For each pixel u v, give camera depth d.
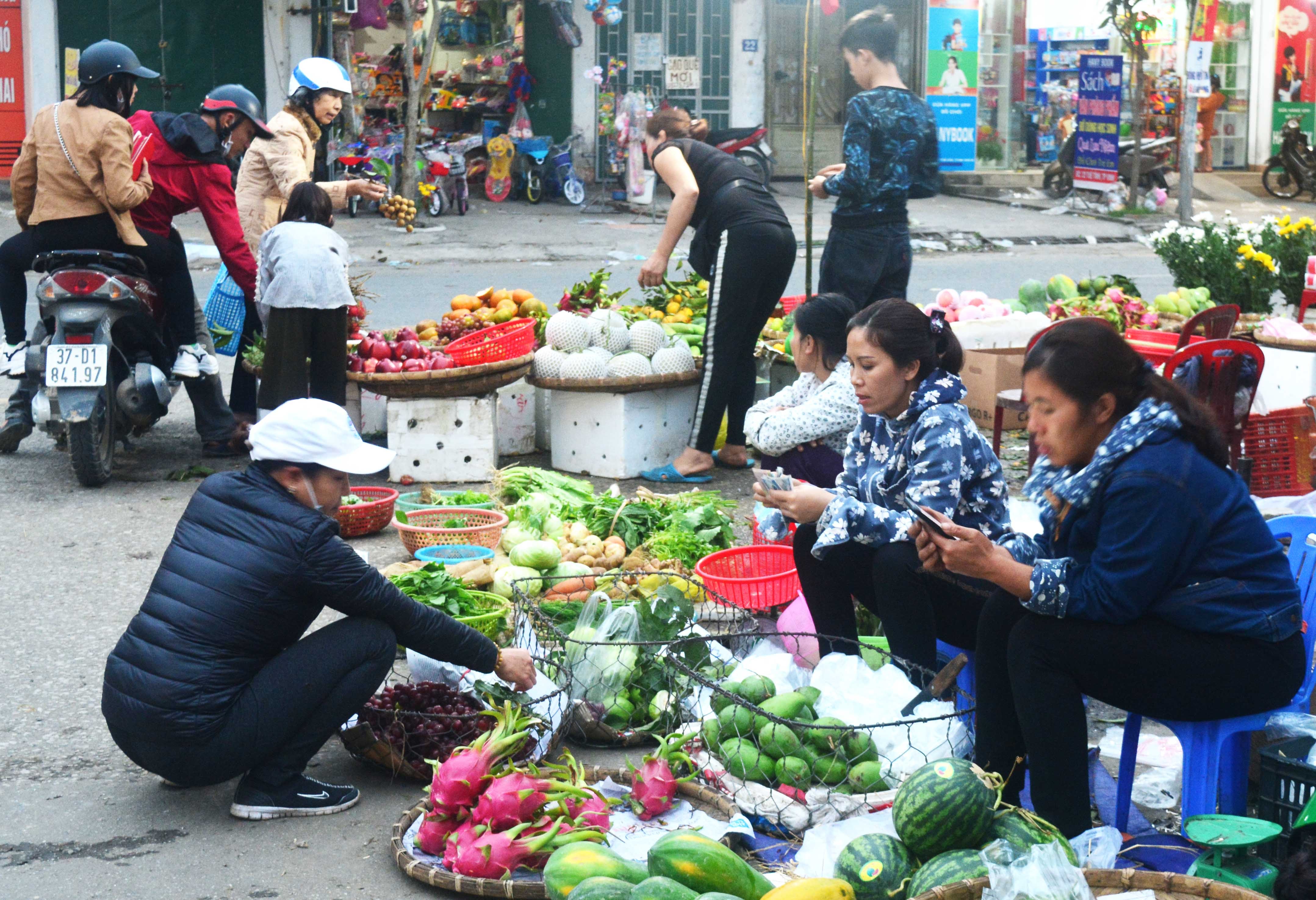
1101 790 3.44
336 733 3.65
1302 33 23.03
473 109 19.83
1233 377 5.60
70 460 6.92
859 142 6.34
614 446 6.60
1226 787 3.06
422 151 18.12
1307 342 6.94
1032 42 21.75
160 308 6.64
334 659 3.31
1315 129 23.56
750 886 2.64
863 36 6.39
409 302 11.95
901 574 3.53
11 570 5.18
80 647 4.44
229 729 3.24
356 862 3.15
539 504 5.32
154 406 6.49
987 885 2.51
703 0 20.00
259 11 17.58
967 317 8.32
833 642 3.89
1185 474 2.79
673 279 13.23
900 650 3.58
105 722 3.91
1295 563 3.44
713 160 6.35
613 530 5.21
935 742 3.24
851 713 3.35
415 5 17.61
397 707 3.62
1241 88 23.25
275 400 6.15
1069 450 2.96
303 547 3.22
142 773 3.62
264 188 7.12
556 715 3.62
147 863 3.13
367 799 3.48
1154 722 3.97
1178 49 22.48
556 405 6.75
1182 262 8.99
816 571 3.86
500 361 6.41
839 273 6.58
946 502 3.49
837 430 4.54
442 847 3.10
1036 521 4.51
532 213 18.55
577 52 19.58
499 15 19.62
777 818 3.17
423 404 6.39
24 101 17.20
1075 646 2.86
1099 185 19.19
